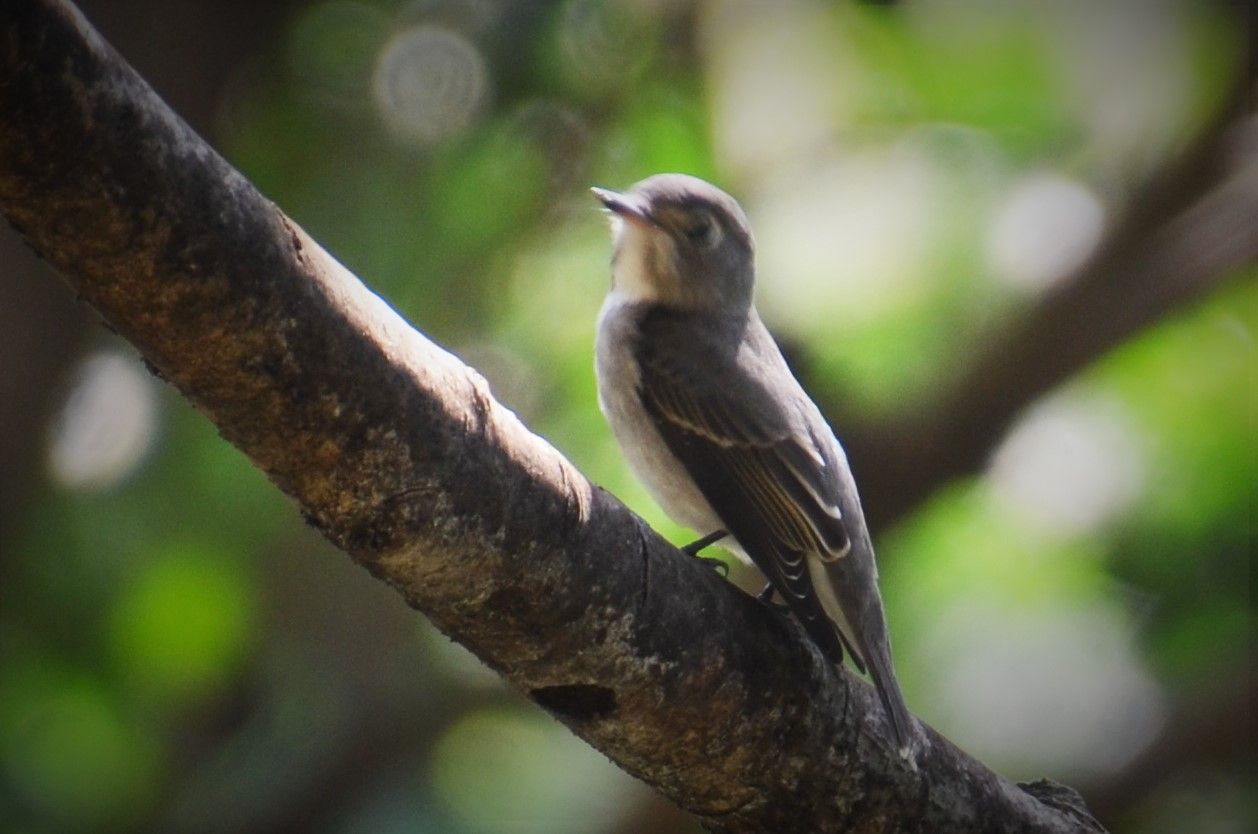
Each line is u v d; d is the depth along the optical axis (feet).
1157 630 42.78
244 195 15.66
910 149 45.11
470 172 41.19
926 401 42.34
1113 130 46.39
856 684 22.45
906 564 43.47
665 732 20.48
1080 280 42.50
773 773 21.31
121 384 42.83
